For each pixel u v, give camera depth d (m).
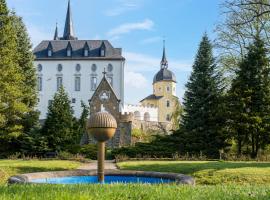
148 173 15.73
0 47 36.59
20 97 42.59
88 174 16.22
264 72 39.53
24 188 9.30
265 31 42.66
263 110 38.94
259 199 8.11
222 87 44.44
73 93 96.62
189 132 42.44
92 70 96.88
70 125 45.94
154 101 118.19
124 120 64.81
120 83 96.38
